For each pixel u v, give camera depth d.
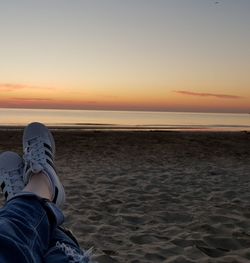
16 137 13.77
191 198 5.09
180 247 3.22
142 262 2.89
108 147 11.41
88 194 5.21
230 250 3.18
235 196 5.23
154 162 8.67
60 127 24.91
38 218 1.53
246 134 19.27
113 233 3.58
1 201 4.78
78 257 1.54
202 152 10.95
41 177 2.16
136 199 4.98
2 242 1.29
